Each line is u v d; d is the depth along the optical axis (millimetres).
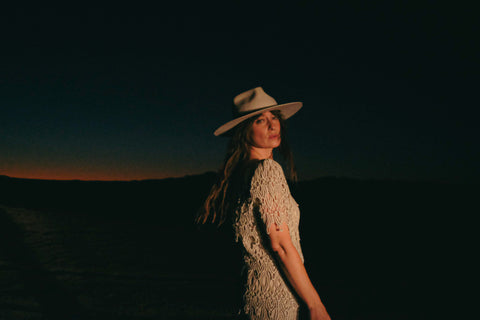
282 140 1890
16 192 19500
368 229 9219
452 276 5410
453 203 12617
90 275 5539
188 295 4734
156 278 5430
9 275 5477
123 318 3996
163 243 7957
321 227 9672
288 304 1389
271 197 1303
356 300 4543
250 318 1408
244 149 1585
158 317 4047
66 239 8164
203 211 1663
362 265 6051
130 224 10664
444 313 4109
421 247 7238
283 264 1304
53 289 4891
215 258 6652
